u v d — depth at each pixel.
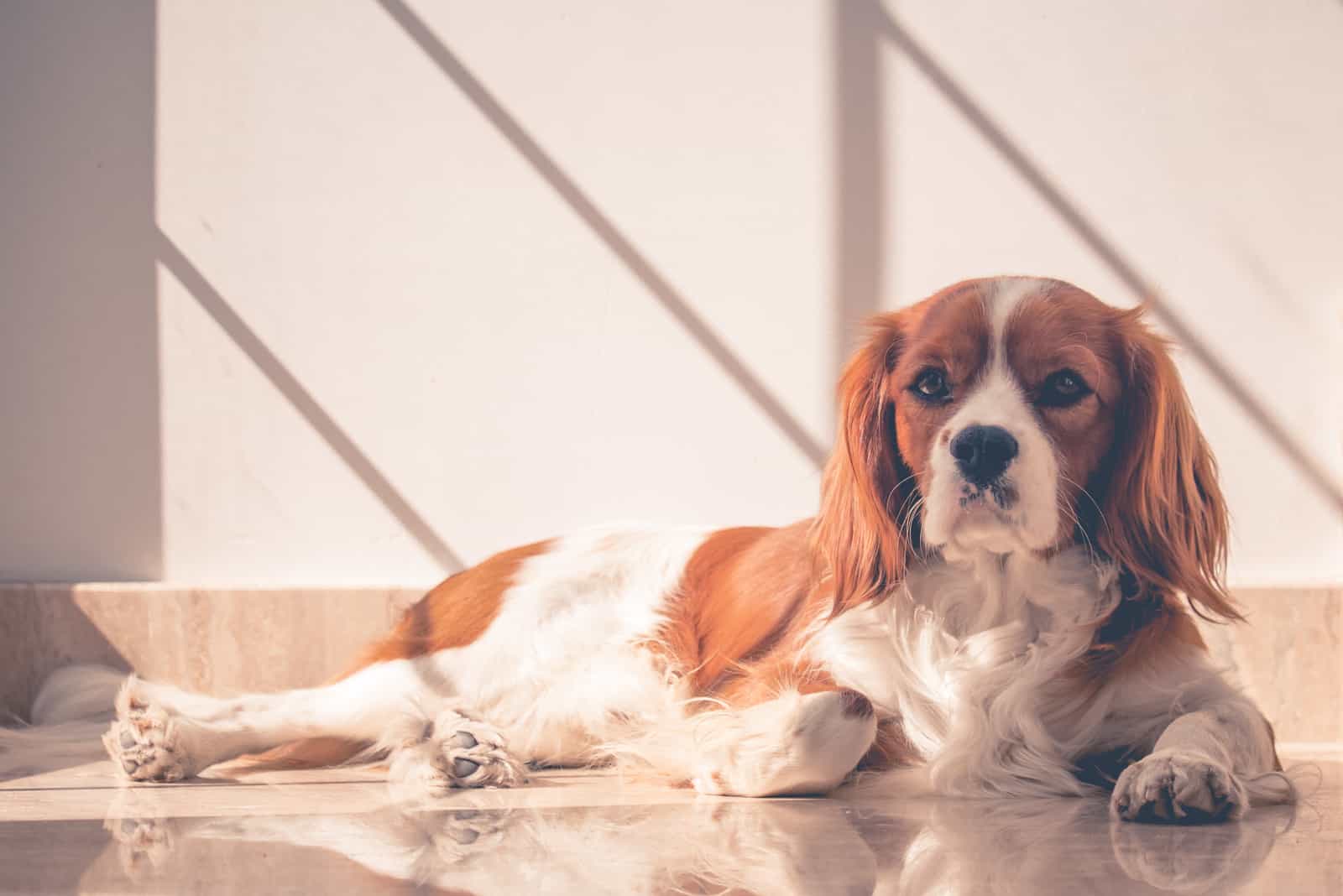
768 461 3.54
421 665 2.70
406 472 3.60
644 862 1.52
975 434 2.09
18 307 3.65
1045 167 3.52
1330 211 3.49
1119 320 2.28
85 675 3.36
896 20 3.55
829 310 3.54
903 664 2.34
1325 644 3.27
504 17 3.62
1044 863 1.52
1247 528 3.47
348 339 3.62
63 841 1.69
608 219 3.59
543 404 3.58
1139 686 2.22
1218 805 1.85
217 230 3.64
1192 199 3.51
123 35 3.66
